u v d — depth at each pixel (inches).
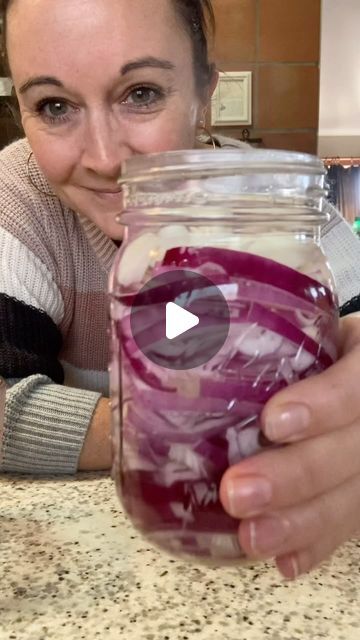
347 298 32.8
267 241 12.6
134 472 12.7
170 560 16.7
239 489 11.3
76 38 23.0
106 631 13.9
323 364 13.0
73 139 25.8
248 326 11.9
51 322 32.4
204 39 27.7
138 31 23.4
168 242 12.8
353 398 12.6
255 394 11.9
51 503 20.3
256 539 12.1
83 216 31.2
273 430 11.7
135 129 25.0
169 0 24.3
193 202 12.5
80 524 18.7
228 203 12.4
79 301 34.9
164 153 12.7
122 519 19.0
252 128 77.2
